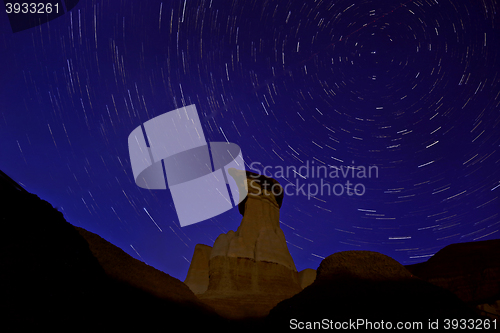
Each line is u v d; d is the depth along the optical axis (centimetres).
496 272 2062
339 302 1107
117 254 1542
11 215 864
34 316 709
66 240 1012
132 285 1309
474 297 2005
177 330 1152
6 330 636
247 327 1728
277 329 1076
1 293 686
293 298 1261
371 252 1452
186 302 1501
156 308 1230
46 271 831
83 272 984
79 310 841
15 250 792
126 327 953
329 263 1418
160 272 1683
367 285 1195
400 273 1284
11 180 976
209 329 1353
